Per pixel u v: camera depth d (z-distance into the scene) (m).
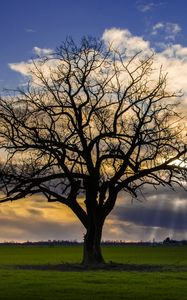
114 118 45.47
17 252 107.31
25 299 23.83
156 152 45.44
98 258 44.81
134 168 44.81
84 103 45.41
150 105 46.00
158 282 31.59
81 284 30.28
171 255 84.50
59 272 38.38
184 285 30.11
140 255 84.75
